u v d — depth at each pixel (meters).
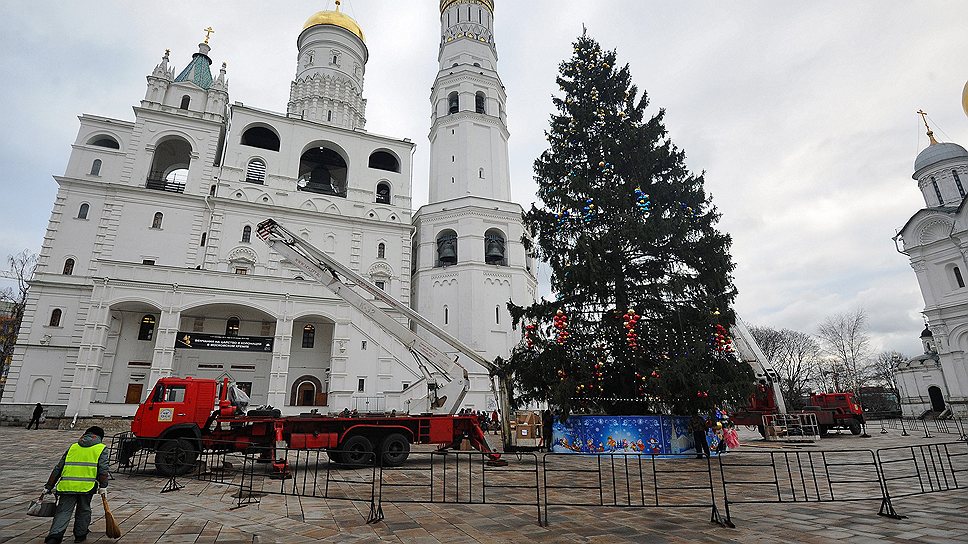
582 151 16.92
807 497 8.97
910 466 12.81
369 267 41.34
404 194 45.25
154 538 6.70
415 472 12.88
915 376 42.41
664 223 14.10
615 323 14.36
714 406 13.00
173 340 29.50
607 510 8.12
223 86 42.72
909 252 42.12
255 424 13.55
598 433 14.74
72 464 6.41
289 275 38.00
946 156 46.06
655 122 16.23
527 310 15.20
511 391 15.61
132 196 36.38
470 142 46.88
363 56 54.66
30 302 32.31
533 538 6.55
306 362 35.66
